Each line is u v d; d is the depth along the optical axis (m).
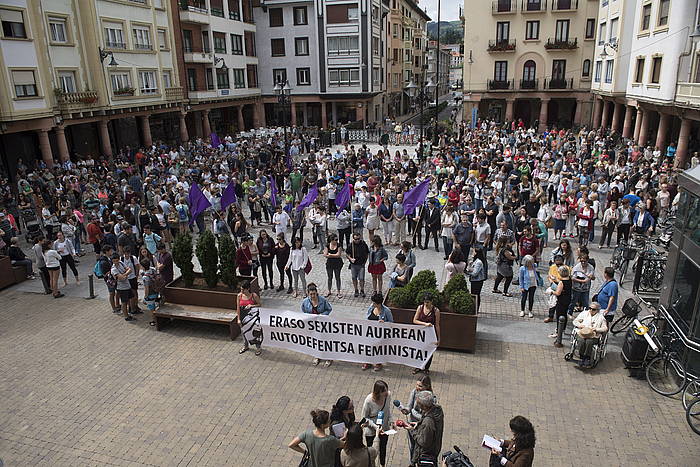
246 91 51.06
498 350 10.82
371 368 10.34
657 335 10.36
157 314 12.14
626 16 34.62
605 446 7.98
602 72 40.28
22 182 22.78
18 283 15.68
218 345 11.50
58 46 28.47
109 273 12.87
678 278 10.12
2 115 24.77
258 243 14.00
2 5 24.67
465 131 44.84
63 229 16.64
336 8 50.19
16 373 10.53
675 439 8.12
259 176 23.08
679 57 25.84
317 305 10.48
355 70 51.59
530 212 17.05
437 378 9.86
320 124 56.09
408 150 41.28
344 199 16.72
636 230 16.25
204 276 12.55
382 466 7.18
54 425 8.88
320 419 6.00
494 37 49.28
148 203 20.55
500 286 14.21
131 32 33.97
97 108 31.11
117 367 10.66
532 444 5.72
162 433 8.58
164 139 42.31
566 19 47.09
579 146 36.16
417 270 15.42
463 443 8.07
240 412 9.06
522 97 49.78
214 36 44.69
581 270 11.78
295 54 52.81
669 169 21.56
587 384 9.61
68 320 12.95
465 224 14.41
